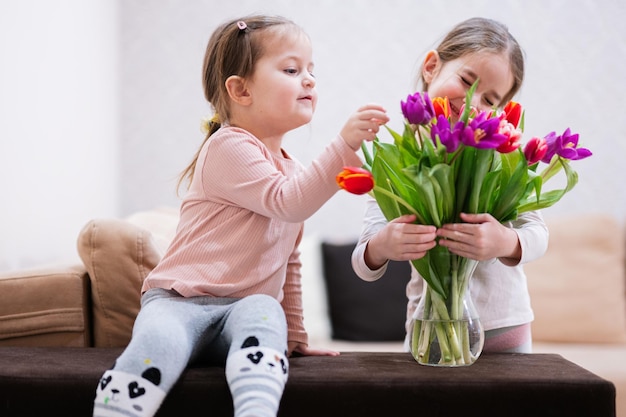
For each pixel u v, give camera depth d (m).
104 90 2.70
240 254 1.33
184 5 2.86
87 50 2.53
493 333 1.50
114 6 2.81
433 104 1.24
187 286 1.29
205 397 1.13
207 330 1.25
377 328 2.57
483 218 1.24
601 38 2.81
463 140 1.13
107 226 1.55
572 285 2.59
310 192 1.24
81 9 2.47
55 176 2.24
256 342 1.13
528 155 1.21
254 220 1.34
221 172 1.33
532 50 2.81
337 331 2.59
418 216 1.26
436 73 1.54
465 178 1.22
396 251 1.24
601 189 2.80
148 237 1.57
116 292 1.54
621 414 2.09
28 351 1.39
